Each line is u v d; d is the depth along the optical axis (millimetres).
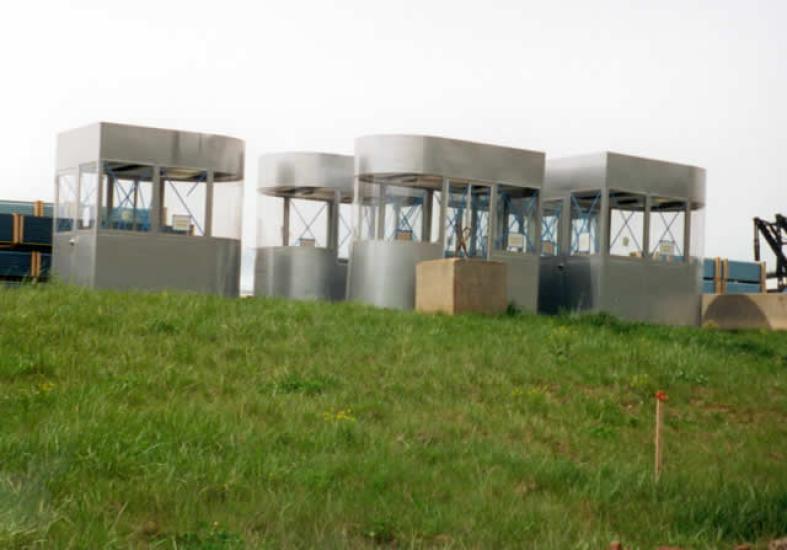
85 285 26641
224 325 17609
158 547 7484
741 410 16797
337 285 33688
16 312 16859
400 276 27906
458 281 23766
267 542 7730
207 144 27625
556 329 21469
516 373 16938
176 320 17719
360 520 8656
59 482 8547
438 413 14164
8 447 9406
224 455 10367
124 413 11344
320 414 12992
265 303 21219
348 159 34125
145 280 26859
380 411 13711
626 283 31078
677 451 13703
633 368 18141
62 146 28125
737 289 51250
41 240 31141
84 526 7582
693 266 32500
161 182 27625
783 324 32500
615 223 31406
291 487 9445
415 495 9656
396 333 19062
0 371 13406
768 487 10906
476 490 10086
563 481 10930
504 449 12297
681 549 8641
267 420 12484
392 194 28516
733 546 8898
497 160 28859
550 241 32375
